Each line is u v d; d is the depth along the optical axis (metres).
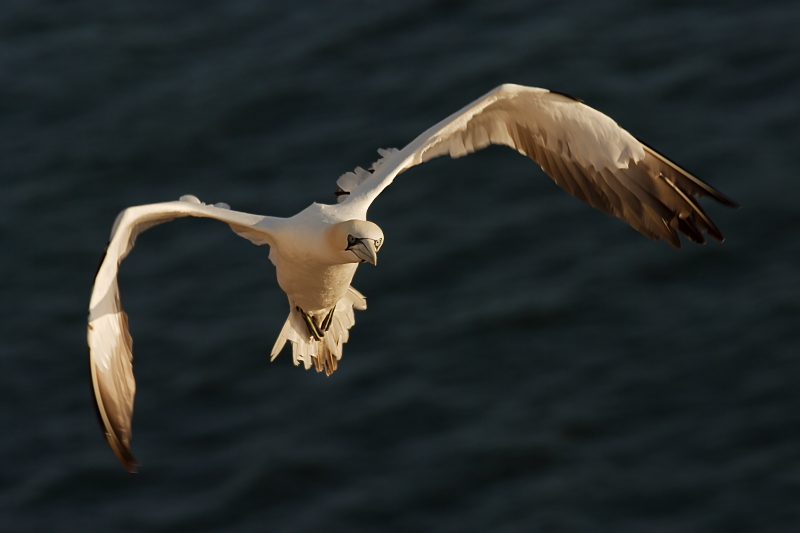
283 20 28.58
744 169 22.81
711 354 19.66
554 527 17.05
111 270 7.87
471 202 23.41
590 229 22.53
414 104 25.30
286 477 18.41
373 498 17.97
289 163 24.28
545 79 25.58
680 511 17.17
